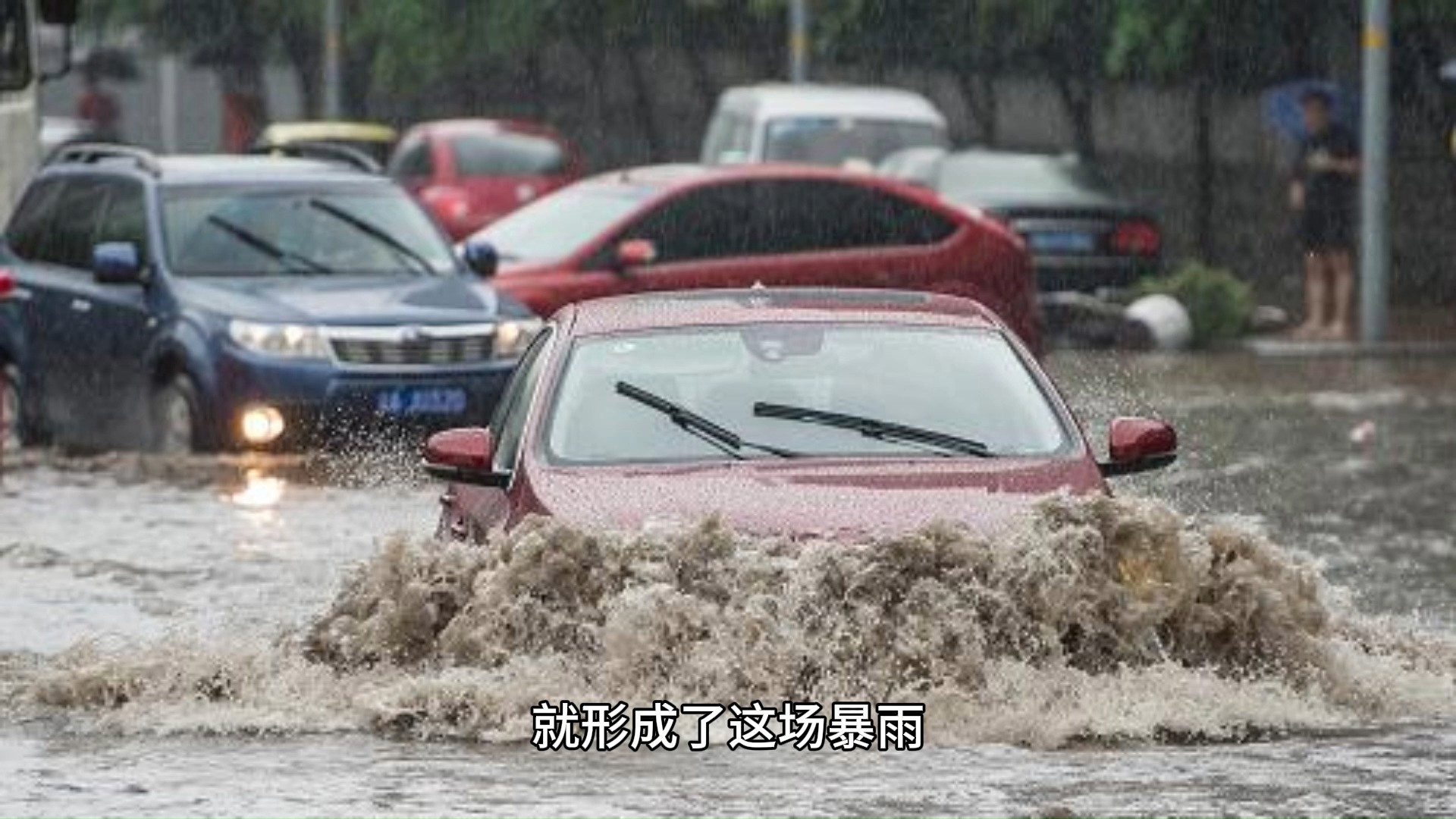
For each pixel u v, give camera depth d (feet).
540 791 55.26
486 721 61.62
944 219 155.74
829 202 153.99
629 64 293.23
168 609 84.89
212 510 108.47
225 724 62.64
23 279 133.39
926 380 69.97
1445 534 104.37
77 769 58.59
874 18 246.68
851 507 63.72
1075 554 61.41
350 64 316.60
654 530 62.23
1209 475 121.49
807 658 60.23
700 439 67.97
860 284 153.79
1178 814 52.70
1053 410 69.56
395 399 119.44
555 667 61.98
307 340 119.55
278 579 91.20
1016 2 236.22
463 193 240.73
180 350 121.80
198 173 129.39
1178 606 62.18
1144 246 198.80
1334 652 63.52
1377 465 126.00
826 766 57.31
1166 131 239.71
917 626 60.44
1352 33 220.64
